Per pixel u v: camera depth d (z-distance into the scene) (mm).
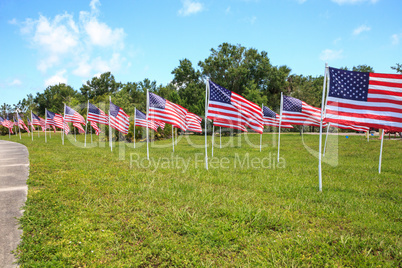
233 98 11445
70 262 4121
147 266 4129
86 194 7418
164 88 66188
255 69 52906
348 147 20359
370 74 7773
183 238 4953
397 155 15453
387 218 5898
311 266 4102
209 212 6078
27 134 45562
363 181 9281
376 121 7770
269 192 7883
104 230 5145
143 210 6246
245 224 5473
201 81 56219
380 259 4254
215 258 4309
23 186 8219
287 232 5195
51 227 5230
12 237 4891
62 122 26281
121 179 9305
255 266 4062
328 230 5309
